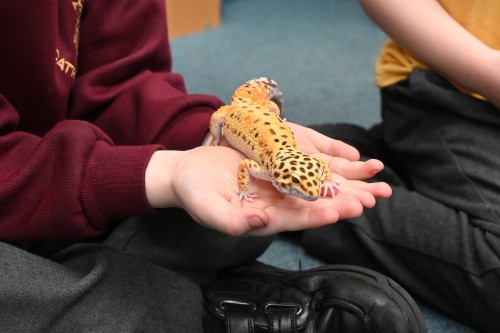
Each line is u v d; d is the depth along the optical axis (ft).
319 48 4.41
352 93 3.62
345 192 1.49
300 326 1.60
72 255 1.63
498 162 1.94
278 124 1.61
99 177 1.54
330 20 5.15
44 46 1.81
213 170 1.51
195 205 1.38
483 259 1.76
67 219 1.52
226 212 1.32
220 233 1.74
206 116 1.90
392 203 2.01
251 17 5.10
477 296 1.79
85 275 1.48
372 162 1.56
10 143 1.61
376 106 3.43
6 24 1.76
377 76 2.39
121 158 1.56
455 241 1.84
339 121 3.21
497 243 1.76
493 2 2.03
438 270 1.86
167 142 1.86
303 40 4.57
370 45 4.54
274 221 1.38
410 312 1.58
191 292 1.62
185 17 4.47
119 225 1.78
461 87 2.09
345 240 2.06
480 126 2.03
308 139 1.75
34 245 1.79
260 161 1.55
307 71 3.93
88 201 1.54
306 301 1.64
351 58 4.24
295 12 5.34
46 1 1.79
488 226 1.80
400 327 1.53
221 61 3.98
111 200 1.54
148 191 1.53
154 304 1.53
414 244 1.90
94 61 2.12
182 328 1.55
